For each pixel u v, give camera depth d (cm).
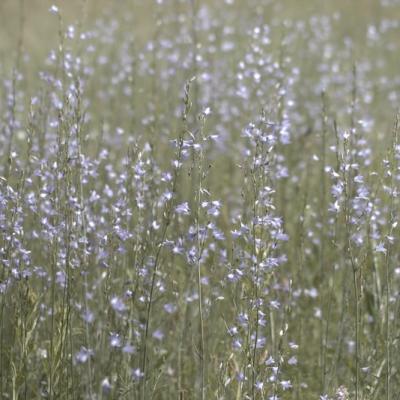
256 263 805
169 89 1566
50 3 2884
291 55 2009
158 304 960
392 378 952
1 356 864
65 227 837
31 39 2475
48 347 895
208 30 2095
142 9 2638
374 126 1783
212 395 889
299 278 1127
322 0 2798
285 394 979
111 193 987
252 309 812
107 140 1519
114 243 874
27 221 1077
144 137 1503
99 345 780
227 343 956
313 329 1147
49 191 889
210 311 977
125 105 1825
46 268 966
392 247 1021
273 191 830
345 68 2028
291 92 1714
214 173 1485
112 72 1942
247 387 851
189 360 1007
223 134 1555
